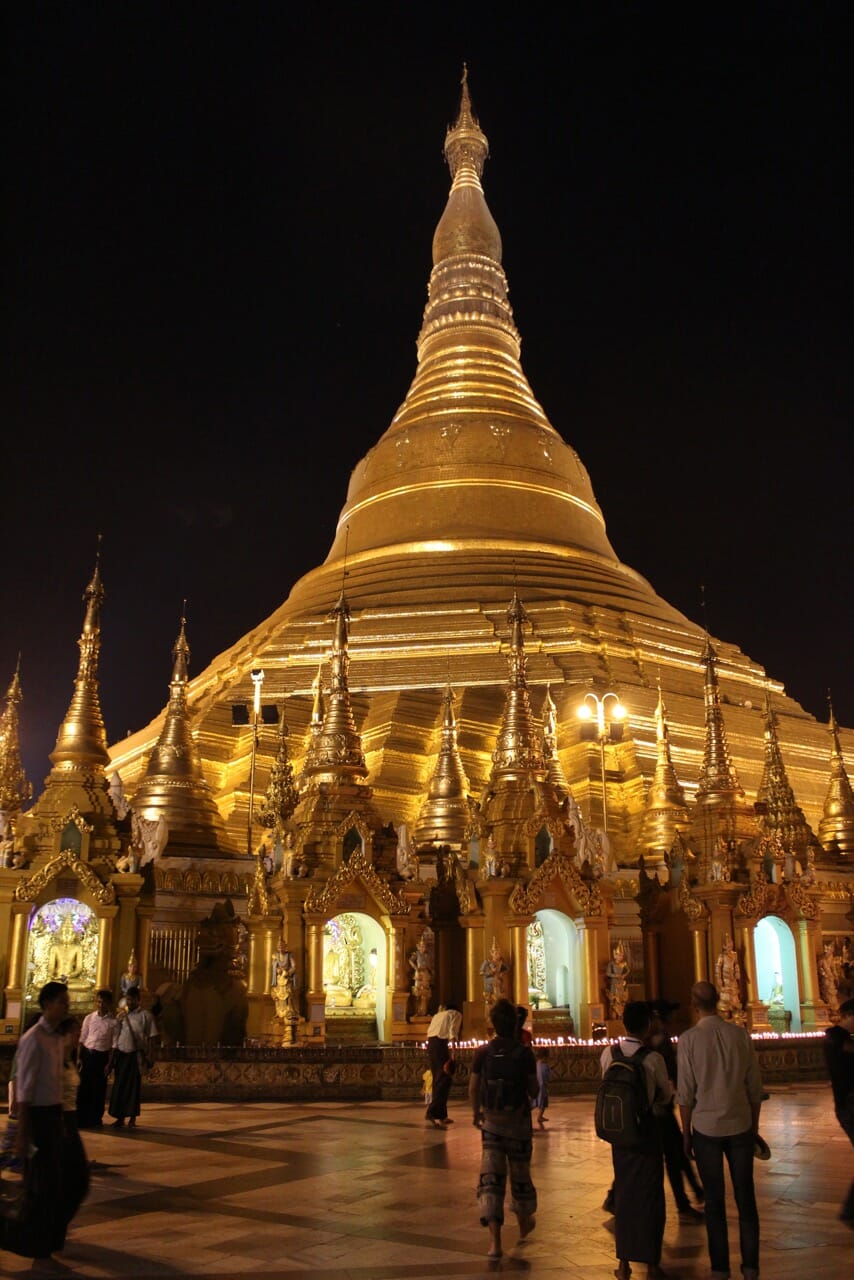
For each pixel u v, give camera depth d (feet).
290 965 103.81
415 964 109.91
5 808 141.69
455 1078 92.84
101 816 109.19
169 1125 75.77
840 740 211.61
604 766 163.63
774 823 160.25
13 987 99.66
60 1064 42.47
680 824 157.89
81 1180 42.34
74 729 113.09
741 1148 39.24
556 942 120.37
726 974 120.26
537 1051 75.51
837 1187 55.06
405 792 170.19
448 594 204.33
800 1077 105.09
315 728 141.49
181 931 124.77
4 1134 63.52
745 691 214.90
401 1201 51.21
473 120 279.49
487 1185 43.11
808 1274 39.88
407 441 234.58
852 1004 49.21
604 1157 63.10
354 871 109.29
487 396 241.14
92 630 118.42
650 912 131.64
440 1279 39.11
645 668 200.03
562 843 118.21
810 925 131.54
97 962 103.60
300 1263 40.93
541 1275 39.83
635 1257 38.40
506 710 128.47
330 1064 92.99
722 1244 38.65
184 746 151.64
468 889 114.62
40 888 102.22
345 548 229.45
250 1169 58.95
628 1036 41.98
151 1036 77.41
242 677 195.72
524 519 224.94
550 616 199.72
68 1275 39.70
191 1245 43.47
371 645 195.62
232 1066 91.97
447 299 256.52
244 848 162.91
